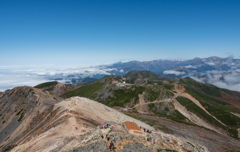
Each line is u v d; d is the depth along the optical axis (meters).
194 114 178.38
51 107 100.44
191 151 40.28
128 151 29.50
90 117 80.00
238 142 103.81
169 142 41.25
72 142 39.97
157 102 196.62
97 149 30.58
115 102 198.88
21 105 130.62
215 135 110.81
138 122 105.81
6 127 107.69
